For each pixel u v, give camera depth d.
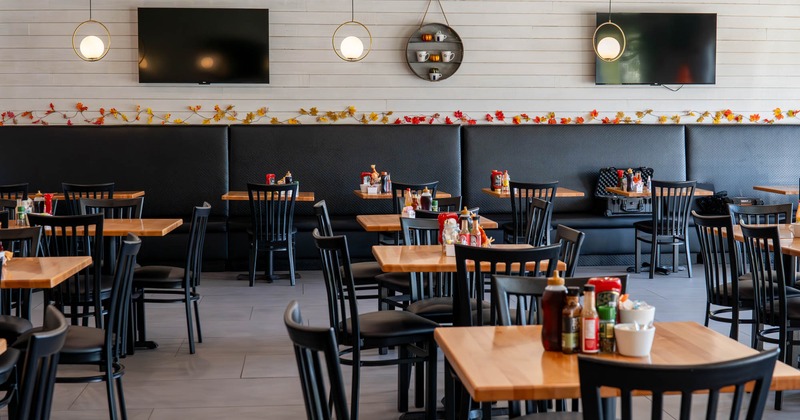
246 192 8.95
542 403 3.10
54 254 4.96
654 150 9.77
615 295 2.57
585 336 2.53
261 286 8.06
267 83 9.44
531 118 9.82
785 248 4.77
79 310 6.83
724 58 10.00
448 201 7.00
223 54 9.34
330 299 4.05
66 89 9.32
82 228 5.77
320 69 9.55
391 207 9.53
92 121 9.38
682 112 10.02
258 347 5.77
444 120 9.73
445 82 9.69
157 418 4.34
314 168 9.43
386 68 9.61
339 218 9.17
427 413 4.13
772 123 10.05
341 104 9.61
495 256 3.63
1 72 9.26
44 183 9.12
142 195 8.73
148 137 9.26
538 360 2.47
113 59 9.34
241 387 4.88
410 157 9.52
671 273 8.77
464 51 9.67
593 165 9.71
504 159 9.61
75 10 9.25
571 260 4.06
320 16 9.49
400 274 5.49
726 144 9.83
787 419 4.29
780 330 4.50
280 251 8.94
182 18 9.28
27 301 4.36
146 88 9.41
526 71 9.75
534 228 6.21
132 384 4.92
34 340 2.14
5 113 9.27
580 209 9.75
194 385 4.91
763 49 10.02
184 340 5.96
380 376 5.12
